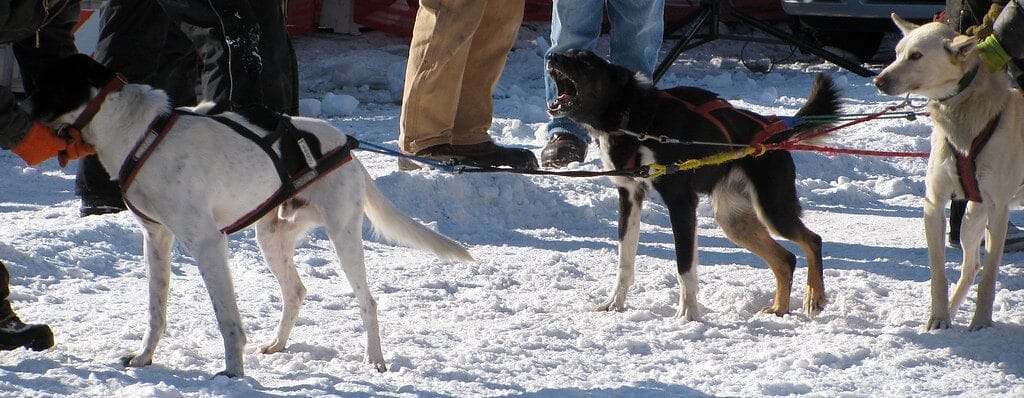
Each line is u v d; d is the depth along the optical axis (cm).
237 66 963
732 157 891
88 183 1148
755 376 758
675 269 1091
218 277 680
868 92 2000
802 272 1091
